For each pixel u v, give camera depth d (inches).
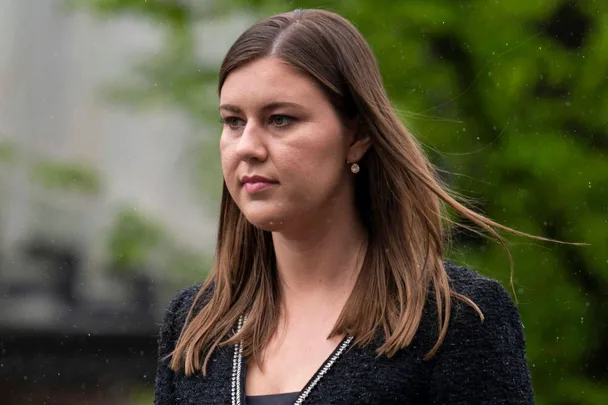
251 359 261.3
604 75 759.1
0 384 1423.5
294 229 258.5
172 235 955.3
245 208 255.0
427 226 260.4
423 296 253.3
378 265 259.3
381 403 246.2
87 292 1421.0
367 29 767.7
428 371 250.2
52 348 1422.2
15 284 1464.1
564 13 772.0
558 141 752.3
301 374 252.8
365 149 261.7
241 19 852.0
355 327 252.5
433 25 756.0
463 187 748.6
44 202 1481.3
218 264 277.9
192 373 266.4
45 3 1681.8
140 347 1407.5
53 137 1642.5
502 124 759.1
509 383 248.2
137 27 1203.9
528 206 754.8
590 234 749.9
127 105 876.6
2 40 1683.1
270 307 265.3
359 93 256.4
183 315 281.7
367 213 267.1
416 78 759.7
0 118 1649.9
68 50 1672.0
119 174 1536.7
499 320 253.4
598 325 757.9
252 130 251.1
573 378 749.9
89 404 1408.7
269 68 250.7
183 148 952.9
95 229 1460.4
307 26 255.9
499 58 758.5
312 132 251.1
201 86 853.2
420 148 271.3
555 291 748.6
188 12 862.5
